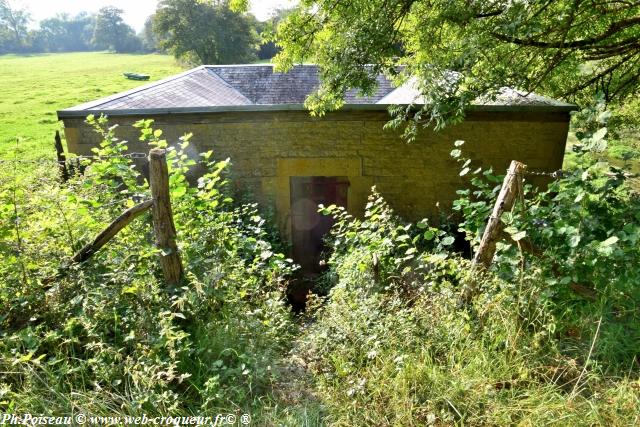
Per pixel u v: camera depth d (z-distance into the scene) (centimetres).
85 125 600
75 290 279
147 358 246
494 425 222
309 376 280
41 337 260
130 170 376
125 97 643
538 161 601
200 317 298
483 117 591
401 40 562
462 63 454
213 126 618
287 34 564
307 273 714
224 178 636
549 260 272
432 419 225
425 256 360
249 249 411
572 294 274
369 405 244
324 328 321
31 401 219
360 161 626
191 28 3036
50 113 2112
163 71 3956
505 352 256
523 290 279
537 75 570
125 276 284
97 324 261
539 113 579
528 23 430
